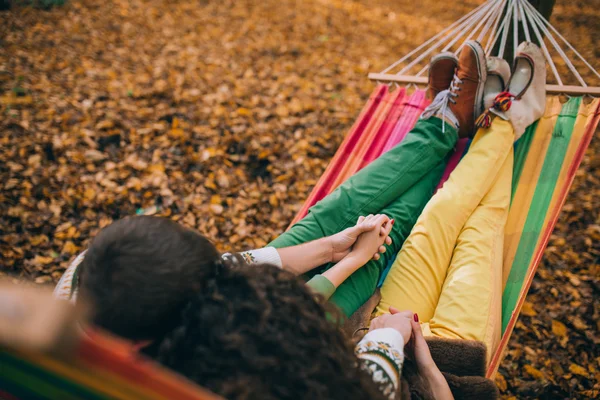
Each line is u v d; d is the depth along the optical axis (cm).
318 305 90
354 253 154
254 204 288
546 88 200
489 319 151
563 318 232
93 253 81
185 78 408
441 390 123
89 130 329
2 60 398
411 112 226
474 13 209
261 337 79
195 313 82
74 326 65
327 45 524
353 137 225
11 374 67
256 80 421
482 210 178
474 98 192
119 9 546
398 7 760
